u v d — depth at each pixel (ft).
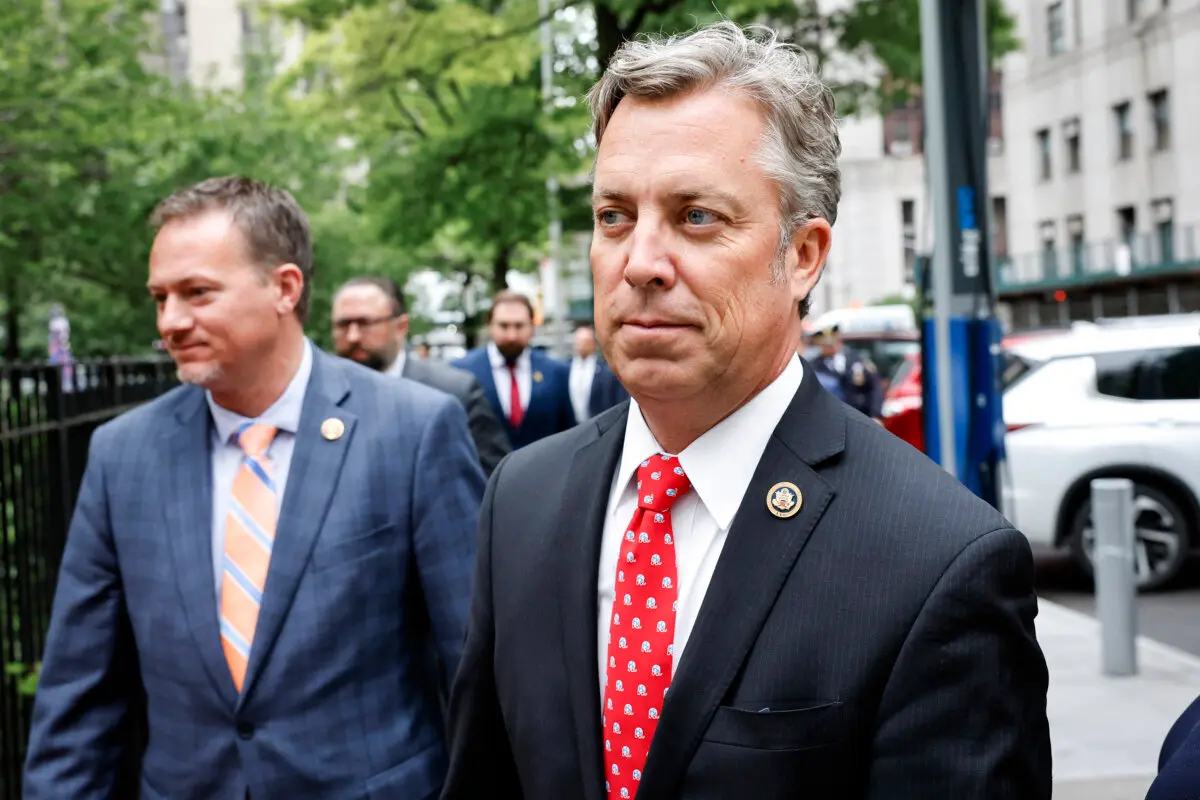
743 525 4.48
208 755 7.13
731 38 4.55
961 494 4.34
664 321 4.38
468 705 5.35
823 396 4.80
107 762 7.64
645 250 4.35
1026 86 132.77
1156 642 23.12
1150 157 112.47
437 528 7.59
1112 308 114.21
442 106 45.03
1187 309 104.53
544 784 4.76
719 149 4.34
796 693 4.22
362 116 44.32
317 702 7.14
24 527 12.92
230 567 7.38
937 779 4.02
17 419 12.96
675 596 4.59
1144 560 27.43
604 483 4.98
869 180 152.56
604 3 39.45
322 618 7.23
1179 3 106.93
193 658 7.20
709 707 4.28
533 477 5.32
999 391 16.26
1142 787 14.96
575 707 4.68
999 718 4.09
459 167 44.70
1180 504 27.17
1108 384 27.78
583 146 43.42
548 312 106.11
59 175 43.52
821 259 4.71
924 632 4.09
